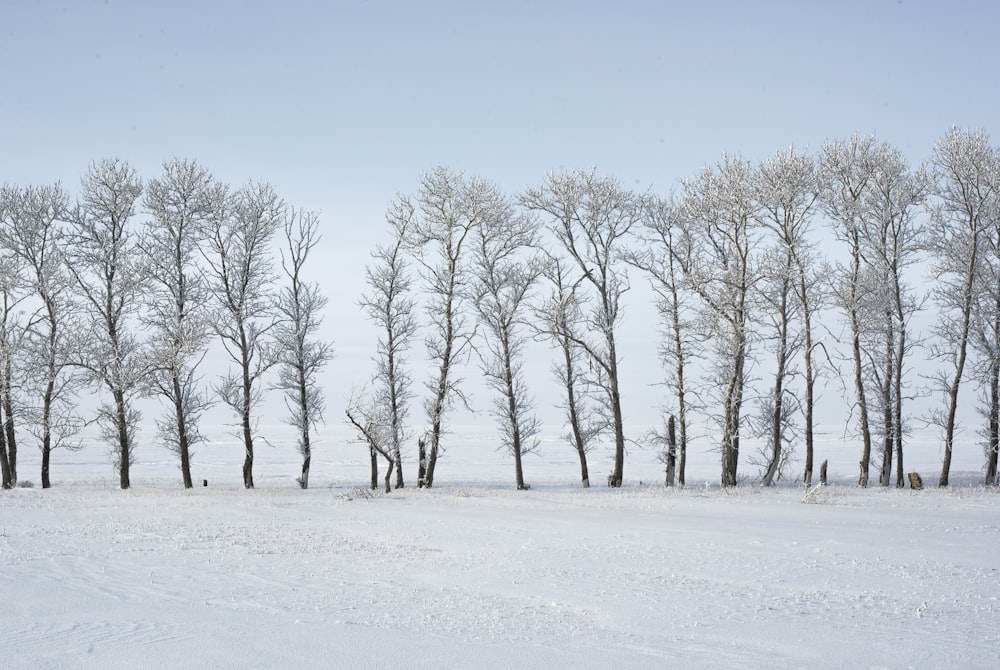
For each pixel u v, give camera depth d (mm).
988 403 32438
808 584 11555
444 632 8492
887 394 32438
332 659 7223
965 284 31109
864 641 8055
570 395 35781
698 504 24234
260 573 12680
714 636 8344
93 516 21078
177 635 8188
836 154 32562
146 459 74125
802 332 32000
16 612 9367
